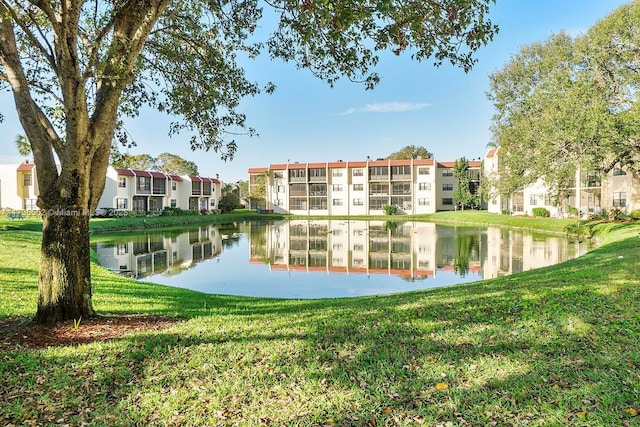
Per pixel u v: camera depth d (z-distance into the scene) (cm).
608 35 2031
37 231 2742
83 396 374
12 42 570
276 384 389
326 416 329
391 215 5934
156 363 447
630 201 3038
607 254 1289
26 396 371
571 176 2470
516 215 4275
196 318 679
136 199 5253
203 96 875
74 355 467
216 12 800
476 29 532
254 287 1342
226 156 938
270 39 809
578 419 298
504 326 520
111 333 562
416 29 513
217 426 321
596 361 391
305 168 6450
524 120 2569
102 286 1050
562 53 2303
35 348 489
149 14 580
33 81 710
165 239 2953
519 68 2792
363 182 6284
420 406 335
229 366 436
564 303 611
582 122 2014
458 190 5744
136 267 1758
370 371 408
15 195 4641
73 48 539
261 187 6862
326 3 465
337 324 587
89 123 586
